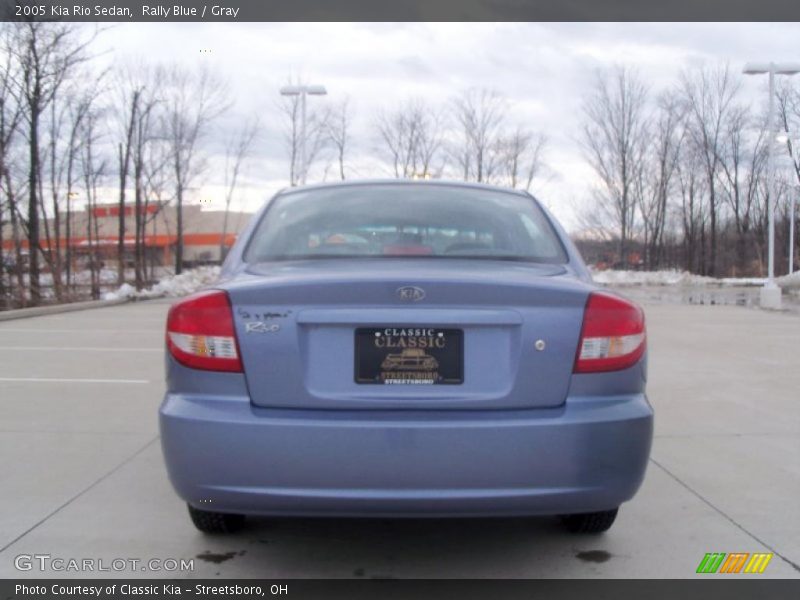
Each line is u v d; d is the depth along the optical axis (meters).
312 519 3.72
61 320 14.63
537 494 2.64
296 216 3.62
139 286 24.38
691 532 3.58
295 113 32.12
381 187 3.87
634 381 2.81
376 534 3.55
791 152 38.56
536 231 3.58
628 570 3.19
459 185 3.96
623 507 3.91
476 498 2.61
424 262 3.17
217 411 2.67
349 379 2.69
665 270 42.56
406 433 2.59
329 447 2.59
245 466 2.62
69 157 25.72
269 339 2.68
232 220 38.69
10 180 18.95
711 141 42.28
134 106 25.73
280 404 2.68
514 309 2.71
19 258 18.72
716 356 9.63
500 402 2.68
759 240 43.34
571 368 2.72
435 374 2.69
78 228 34.25
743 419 5.94
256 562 3.25
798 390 7.20
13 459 4.70
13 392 6.93
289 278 2.78
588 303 2.76
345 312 2.68
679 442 5.21
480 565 3.23
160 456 4.78
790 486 4.26
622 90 42.47
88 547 3.38
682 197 43.34
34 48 18.23
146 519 3.70
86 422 5.71
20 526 3.60
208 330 2.72
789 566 3.22
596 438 2.66
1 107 17.98
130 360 8.98
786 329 13.36
